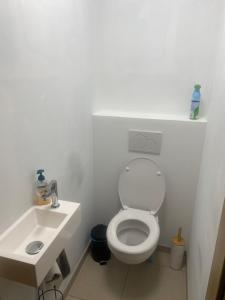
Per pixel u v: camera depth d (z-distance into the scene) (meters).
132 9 1.63
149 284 1.76
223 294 0.73
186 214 1.90
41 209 1.11
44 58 1.11
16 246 0.99
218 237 0.80
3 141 0.89
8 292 0.99
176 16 1.57
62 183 1.43
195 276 1.38
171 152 1.76
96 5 1.68
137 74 1.77
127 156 1.87
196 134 1.67
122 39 1.72
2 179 0.91
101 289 1.72
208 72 1.63
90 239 2.02
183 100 1.74
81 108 1.61
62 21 1.25
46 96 1.16
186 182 1.81
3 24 0.84
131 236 1.81
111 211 2.10
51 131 1.24
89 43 1.64
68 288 1.70
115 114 1.84
